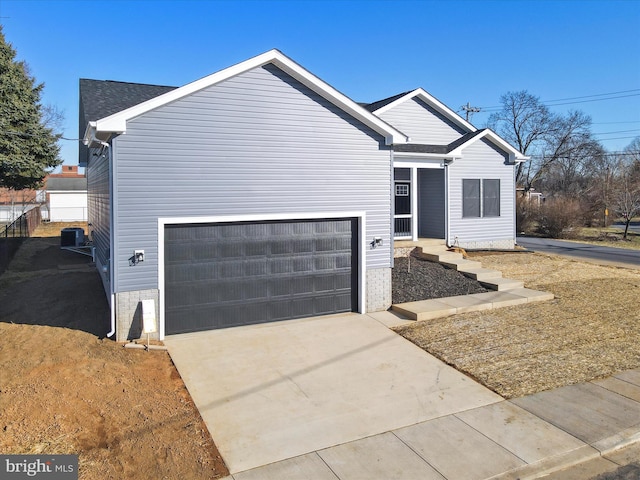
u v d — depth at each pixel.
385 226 10.50
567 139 46.91
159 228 8.35
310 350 8.13
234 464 4.85
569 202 27.94
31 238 24.08
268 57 8.87
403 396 6.46
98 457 4.74
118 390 6.21
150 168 8.23
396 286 11.73
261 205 9.19
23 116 20.48
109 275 8.82
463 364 7.54
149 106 8.05
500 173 17.25
